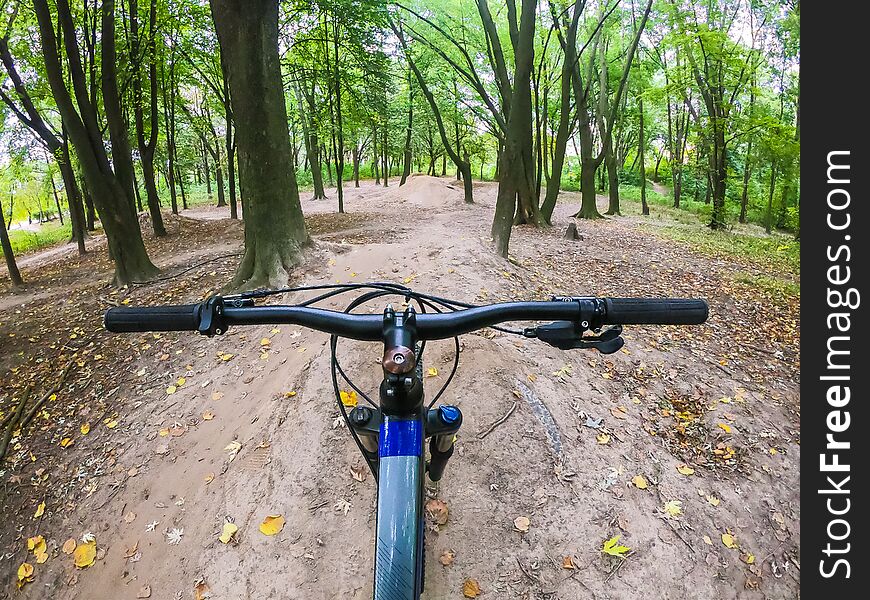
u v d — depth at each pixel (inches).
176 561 138.3
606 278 387.2
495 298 251.8
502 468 146.3
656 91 737.0
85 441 198.2
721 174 711.7
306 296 251.1
